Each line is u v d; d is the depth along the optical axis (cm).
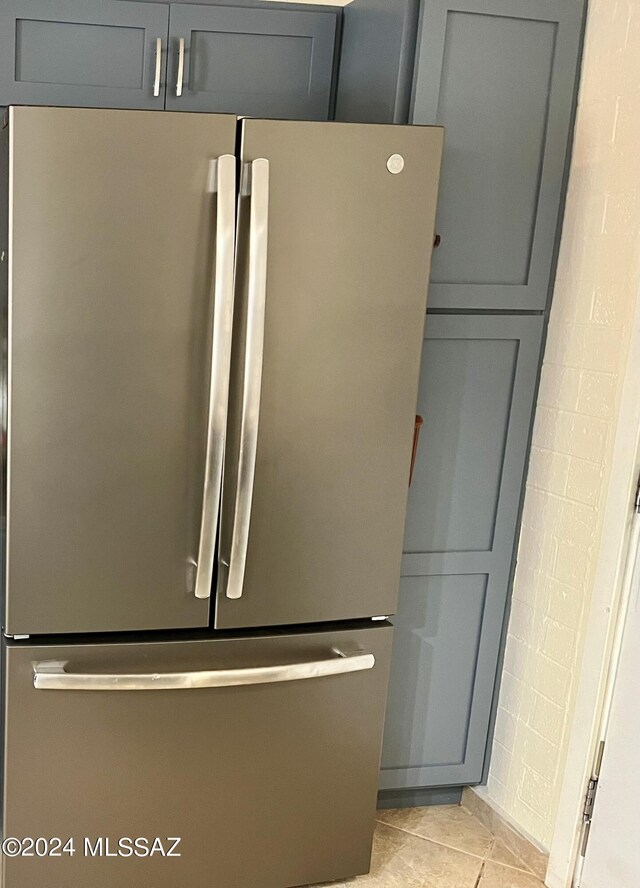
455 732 270
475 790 278
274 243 200
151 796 216
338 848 237
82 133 185
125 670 208
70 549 201
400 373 215
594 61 235
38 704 204
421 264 212
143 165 189
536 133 238
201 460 204
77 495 199
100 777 212
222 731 218
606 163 231
